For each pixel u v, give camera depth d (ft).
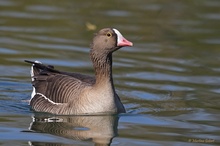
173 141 42.55
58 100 49.88
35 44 71.00
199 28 81.15
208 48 73.46
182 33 79.05
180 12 88.33
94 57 48.57
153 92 56.75
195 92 57.00
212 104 53.26
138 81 60.13
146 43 74.49
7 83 57.82
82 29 78.33
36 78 52.70
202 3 93.45
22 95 55.01
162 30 79.36
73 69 62.44
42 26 78.69
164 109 51.70
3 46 69.36
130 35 76.59
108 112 48.55
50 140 42.01
